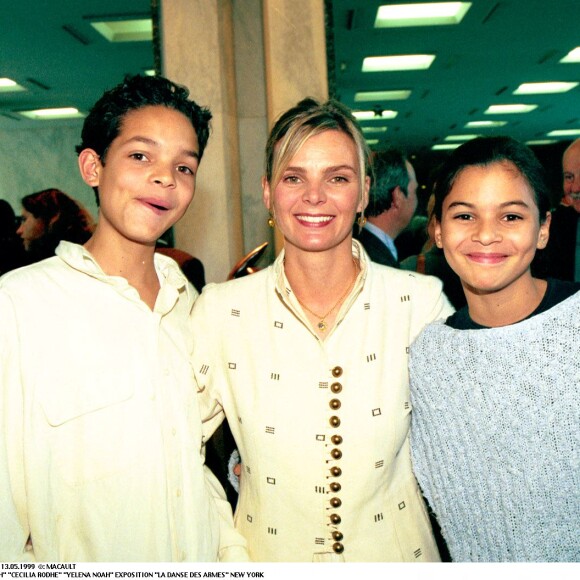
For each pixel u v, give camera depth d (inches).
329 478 45.7
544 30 229.5
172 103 44.7
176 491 44.3
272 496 46.6
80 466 40.9
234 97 154.4
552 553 41.0
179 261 104.8
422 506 50.5
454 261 43.3
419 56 263.6
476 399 42.5
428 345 45.1
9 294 40.1
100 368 41.9
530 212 40.6
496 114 403.2
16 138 385.4
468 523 44.9
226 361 49.4
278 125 47.1
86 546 41.2
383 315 48.9
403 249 179.3
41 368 40.1
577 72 298.8
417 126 427.2
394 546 46.7
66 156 385.4
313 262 47.4
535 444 40.6
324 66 143.3
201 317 51.0
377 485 46.4
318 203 44.9
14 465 39.8
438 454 45.5
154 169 43.1
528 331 40.5
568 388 39.6
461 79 303.7
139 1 186.7
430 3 205.2
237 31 155.8
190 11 144.3
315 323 49.7
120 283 43.8
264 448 46.8
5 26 206.7
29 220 117.0
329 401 46.1
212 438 79.3
